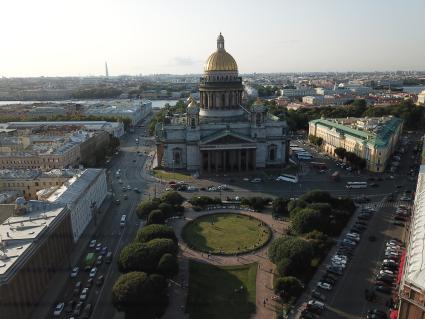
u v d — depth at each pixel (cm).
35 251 11556
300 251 12450
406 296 9012
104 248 14938
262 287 12269
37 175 19875
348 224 16762
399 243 14825
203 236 15862
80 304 11475
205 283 12506
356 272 13012
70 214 14850
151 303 10581
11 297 10050
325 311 11025
